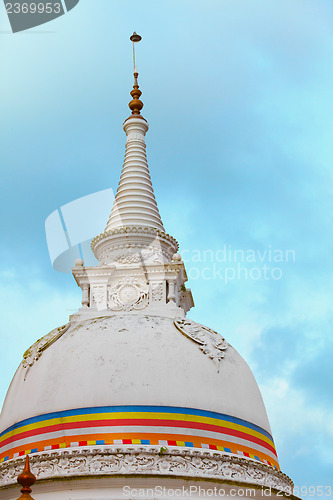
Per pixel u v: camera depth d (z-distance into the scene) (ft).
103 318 129.08
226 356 126.21
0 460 118.83
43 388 119.55
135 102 162.40
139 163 156.04
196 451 111.86
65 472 109.91
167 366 119.44
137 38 167.12
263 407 127.54
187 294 148.36
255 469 115.75
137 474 108.58
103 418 114.11
